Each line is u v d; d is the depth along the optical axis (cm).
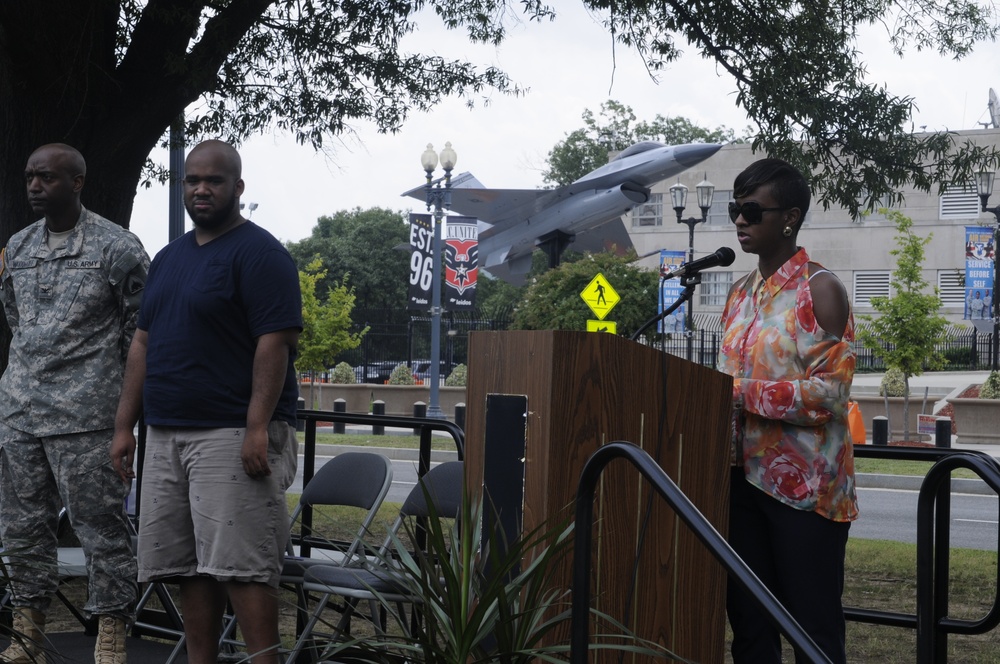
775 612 201
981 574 752
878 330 2181
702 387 295
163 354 336
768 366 306
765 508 308
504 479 272
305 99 1009
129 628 480
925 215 4266
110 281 392
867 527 1127
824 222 4409
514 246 3375
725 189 4509
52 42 672
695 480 294
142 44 740
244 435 329
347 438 2083
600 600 271
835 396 295
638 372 279
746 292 323
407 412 2773
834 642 302
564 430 264
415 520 459
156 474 339
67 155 391
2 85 689
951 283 4222
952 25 1003
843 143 1009
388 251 6178
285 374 333
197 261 339
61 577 477
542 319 2625
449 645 257
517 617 247
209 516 327
